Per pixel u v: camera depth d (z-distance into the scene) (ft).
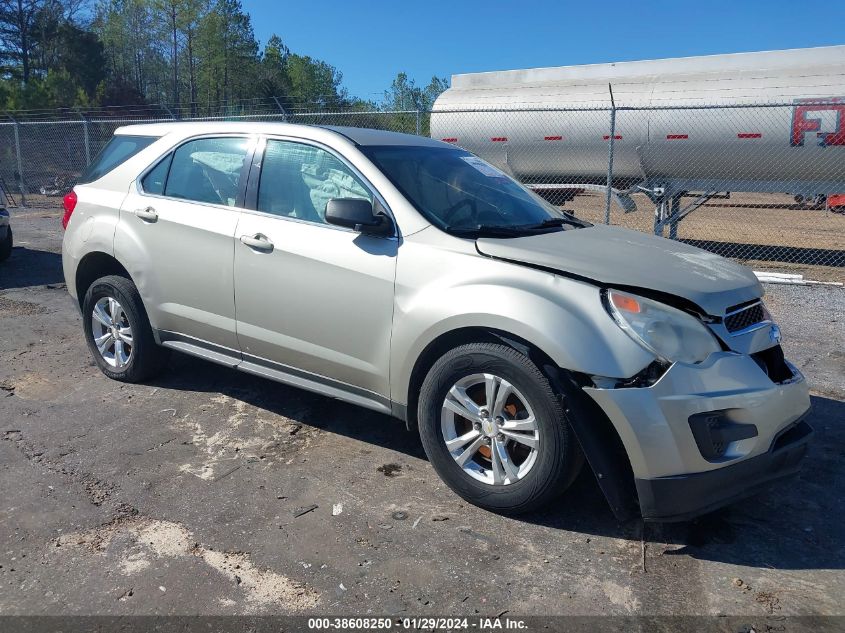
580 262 10.68
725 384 9.85
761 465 10.12
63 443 13.44
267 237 13.28
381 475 12.43
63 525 10.66
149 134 16.24
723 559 10.09
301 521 10.87
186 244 14.47
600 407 9.87
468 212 12.78
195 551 10.05
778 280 31.09
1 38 184.75
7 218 31.73
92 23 208.33
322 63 243.60
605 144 43.21
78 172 75.72
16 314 23.17
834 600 9.19
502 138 46.47
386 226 12.00
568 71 46.11
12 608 8.80
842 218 65.67
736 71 40.65
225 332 14.17
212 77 212.43
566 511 11.30
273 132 14.05
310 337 12.87
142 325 15.80
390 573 9.62
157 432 14.01
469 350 10.88
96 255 16.30
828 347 20.97
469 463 11.35
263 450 13.33
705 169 41.52
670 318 9.90
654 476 9.74
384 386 12.10
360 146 13.07
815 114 37.35
